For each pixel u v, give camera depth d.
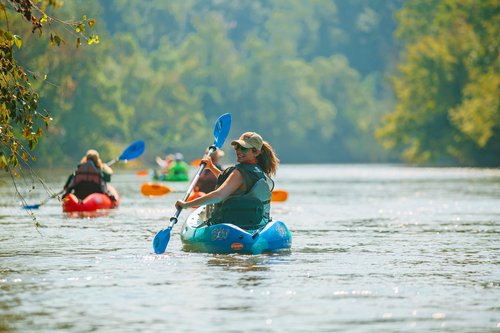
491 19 149.12
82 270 21.12
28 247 26.17
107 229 32.66
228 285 18.88
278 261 22.91
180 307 16.47
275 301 17.09
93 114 174.50
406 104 177.50
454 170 139.38
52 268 21.50
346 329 14.68
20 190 65.31
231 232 24.44
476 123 138.88
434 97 167.38
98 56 165.12
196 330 14.59
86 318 15.50
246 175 25.34
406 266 22.02
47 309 16.28
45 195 58.56
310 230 33.03
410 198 56.47
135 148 44.62
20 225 34.31
